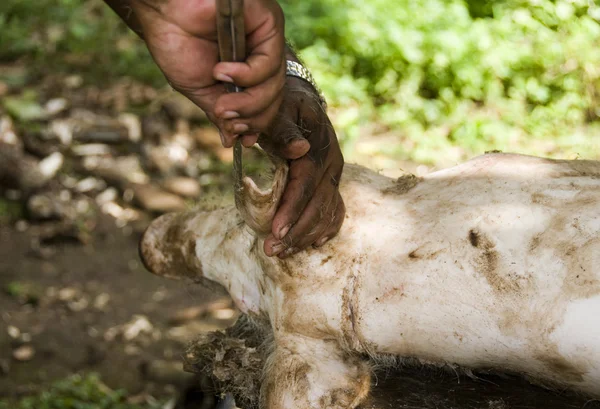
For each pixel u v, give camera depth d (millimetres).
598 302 2004
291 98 2082
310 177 2100
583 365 2055
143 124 7445
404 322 2258
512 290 2104
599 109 6359
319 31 7527
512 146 6117
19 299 5914
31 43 8625
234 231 2631
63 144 7293
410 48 7039
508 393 2307
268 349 2514
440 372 2400
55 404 4859
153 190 6926
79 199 6914
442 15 7160
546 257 2088
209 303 5801
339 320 2322
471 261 2166
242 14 1630
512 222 2166
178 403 4348
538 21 6680
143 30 1726
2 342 5457
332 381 2285
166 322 5668
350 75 7352
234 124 1745
